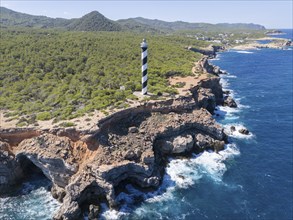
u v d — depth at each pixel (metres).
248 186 46.12
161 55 111.12
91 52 98.38
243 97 96.38
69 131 46.12
